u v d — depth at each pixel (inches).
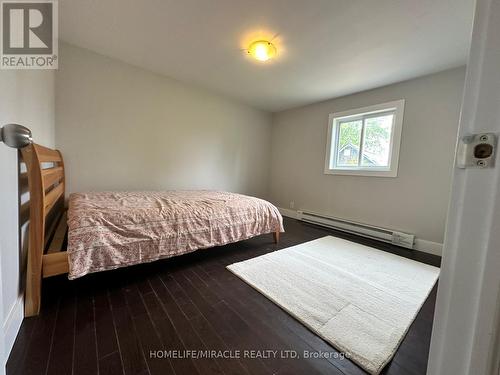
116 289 61.9
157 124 124.8
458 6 63.8
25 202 50.4
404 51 87.6
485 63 13.4
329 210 146.4
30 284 48.2
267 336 47.1
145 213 67.5
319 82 120.1
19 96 50.0
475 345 13.9
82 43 95.3
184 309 54.6
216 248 98.7
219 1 67.1
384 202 120.2
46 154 59.9
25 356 39.0
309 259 88.4
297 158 166.7
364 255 95.2
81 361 38.8
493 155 13.0
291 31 79.3
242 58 100.7
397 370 40.3
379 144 125.4
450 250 15.2
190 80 129.0
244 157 169.0
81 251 54.4
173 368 38.6
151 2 69.1
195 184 144.4
